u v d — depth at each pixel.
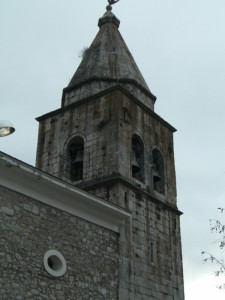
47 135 22.75
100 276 16.14
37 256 14.23
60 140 22.09
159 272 19.11
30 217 14.51
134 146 21.42
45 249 14.55
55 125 22.73
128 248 17.94
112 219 17.53
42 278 14.09
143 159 21.16
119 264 17.19
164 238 20.27
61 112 22.81
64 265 14.88
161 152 22.61
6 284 13.09
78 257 15.57
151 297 18.12
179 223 21.62
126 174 19.73
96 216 16.89
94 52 25.14
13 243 13.72
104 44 25.38
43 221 14.86
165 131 23.61
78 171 21.39
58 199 15.57
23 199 14.55
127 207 18.81
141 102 22.41
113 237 17.47
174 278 19.83
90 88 23.20
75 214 16.09
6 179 14.21
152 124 22.75
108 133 20.58
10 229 13.80
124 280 17.12
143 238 19.00
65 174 21.02
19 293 13.32
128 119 21.20
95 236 16.62
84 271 15.58
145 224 19.44
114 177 19.08
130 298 17.08
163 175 22.09
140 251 18.55
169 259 20.02
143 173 20.80
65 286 14.70
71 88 23.81
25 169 14.30
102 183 19.28
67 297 14.62
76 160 21.19
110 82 23.30
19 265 13.61
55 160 21.70
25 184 14.65
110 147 20.16
